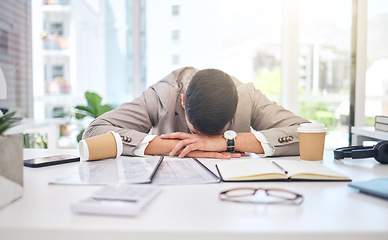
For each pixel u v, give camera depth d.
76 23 3.69
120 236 0.41
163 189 0.61
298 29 2.90
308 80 2.95
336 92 2.91
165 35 3.07
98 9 3.47
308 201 0.54
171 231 0.40
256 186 0.64
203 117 1.01
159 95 1.34
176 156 1.04
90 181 0.66
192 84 1.02
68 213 0.47
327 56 2.91
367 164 0.90
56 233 0.41
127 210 0.45
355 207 0.50
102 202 0.49
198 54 3.12
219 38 3.11
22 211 0.48
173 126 1.32
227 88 1.01
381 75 2.73
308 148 0.92
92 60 3.54
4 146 0.50
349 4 2.80
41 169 0.80
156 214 0.47
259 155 1.07
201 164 0.87
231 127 1.30
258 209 0.49
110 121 1.21
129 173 0.74
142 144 1.05
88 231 0.41
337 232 0.40
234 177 0.68
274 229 0.41
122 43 3.24
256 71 3.10
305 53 2.93
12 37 3.06
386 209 0.49
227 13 3.09
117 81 3.33
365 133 1.66
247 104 1.33
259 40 3.07
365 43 2.71
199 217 0.45
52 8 3.65
